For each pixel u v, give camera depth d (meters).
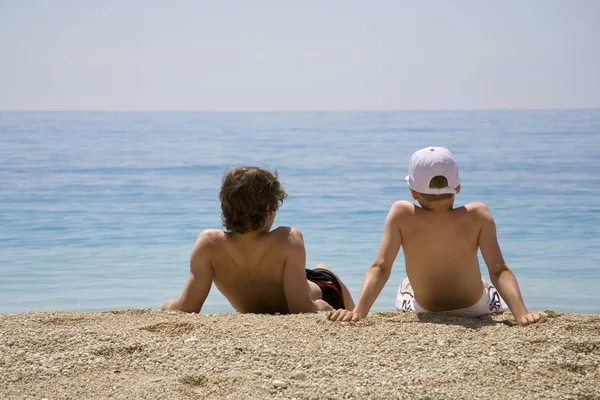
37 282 6.79
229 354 2.72
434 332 3.06
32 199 13.74
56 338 2.92
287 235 3.89
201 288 3.86
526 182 16.28
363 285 3.54
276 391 2.30
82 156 26.22
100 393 2.32
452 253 3.61
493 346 2.83
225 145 34.09
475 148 29.02
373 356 2.71
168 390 2.33
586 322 3.19
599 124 58.78
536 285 6.57
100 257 8.02
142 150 30.25
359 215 11.34
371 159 24.22
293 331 3.08
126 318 3.40
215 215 11.57
